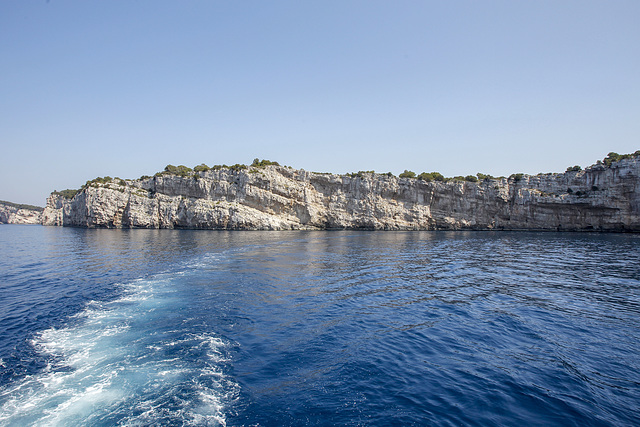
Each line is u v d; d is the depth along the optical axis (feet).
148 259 112.98
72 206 369.30
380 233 258.98
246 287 71.77
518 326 49.83
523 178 289.33
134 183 331.36
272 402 29.27
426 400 30.22
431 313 55.88
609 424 27.02
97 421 26.02
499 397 30.91
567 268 101.50
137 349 39.63
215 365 35.78
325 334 45.57
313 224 303.89
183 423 25.91
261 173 299.17
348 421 26.91
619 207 249.96
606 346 42.68
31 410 27.43
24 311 56.13
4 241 203.41
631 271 96.53
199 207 286.25
